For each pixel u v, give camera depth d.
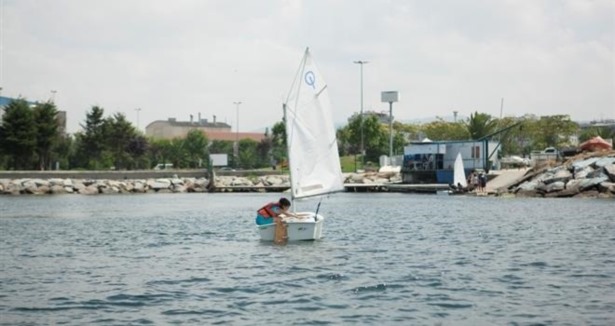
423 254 36.44
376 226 53.72
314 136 41.94
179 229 53.84
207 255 37.31
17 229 55.31
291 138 41.25
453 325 20.88
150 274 30.91
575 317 21.61
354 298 24.84
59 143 157.75
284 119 41.09
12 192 126.94
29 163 147.25
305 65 41.69
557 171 99.19
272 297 25.19
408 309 23.02
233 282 28.39
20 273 31.72
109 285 28.14
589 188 92.31
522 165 127.06
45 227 57.06
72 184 131.75
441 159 122.62
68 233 51.62
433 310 22.84
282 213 41.75
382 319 21.72
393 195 108.50
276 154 196.88
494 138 175.12
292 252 37.56
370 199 97.12
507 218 60.09
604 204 77.25
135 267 33.31
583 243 40.75
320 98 42.09
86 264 34.69
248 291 26.39
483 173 108.94
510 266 31.88
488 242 41.84
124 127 167.62
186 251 39.47
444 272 30.27
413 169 124.62
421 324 21.03
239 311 22.98
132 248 41.56
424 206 79.44
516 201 86.25
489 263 32.91
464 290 26.06
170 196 116.94
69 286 27.97
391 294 25.45
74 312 23.16
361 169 159.50
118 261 35.75
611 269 30.67
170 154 196.12
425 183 124.38
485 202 85.56
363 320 21.62
